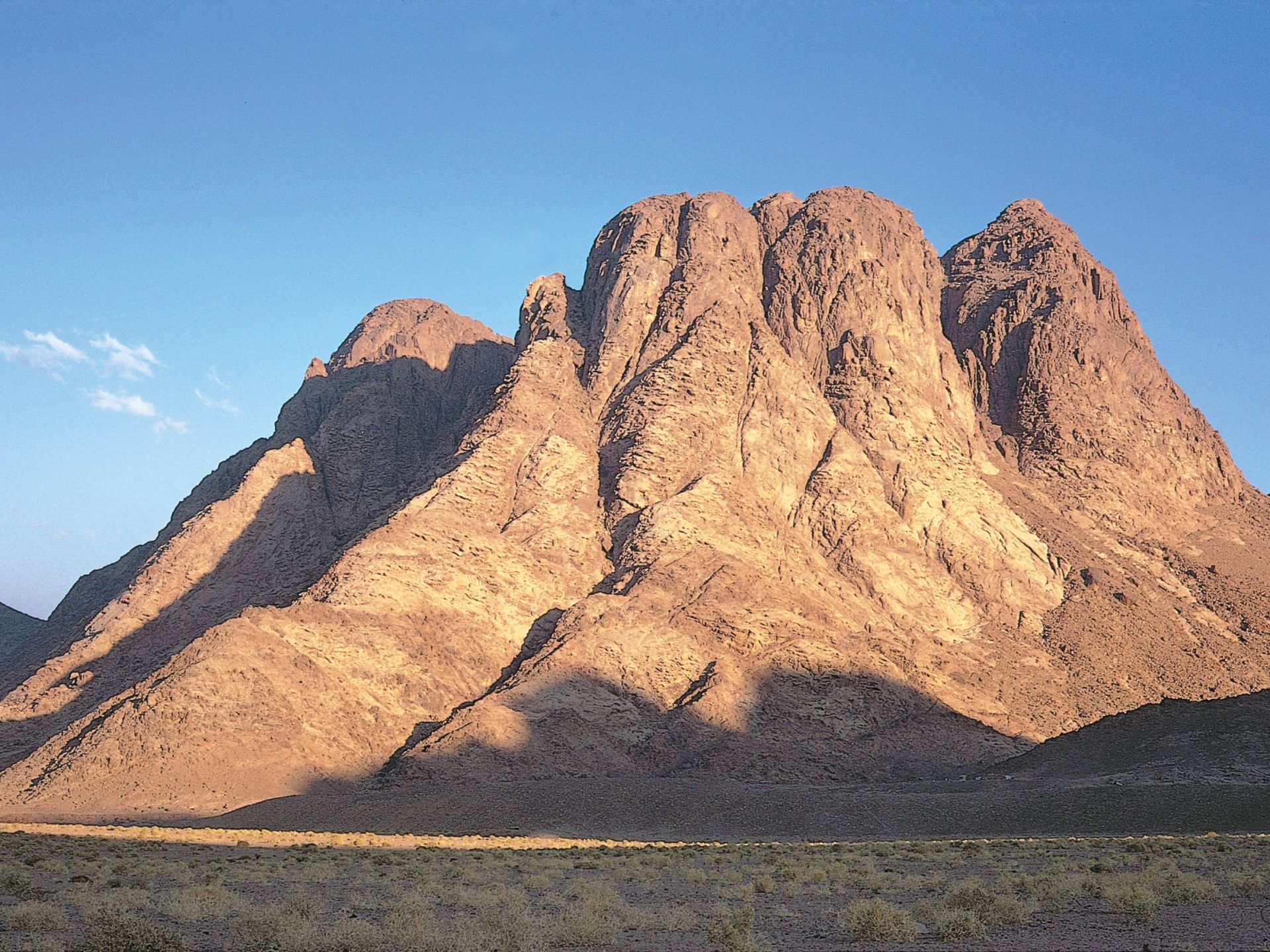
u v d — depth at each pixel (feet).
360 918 104.47
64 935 95.71
